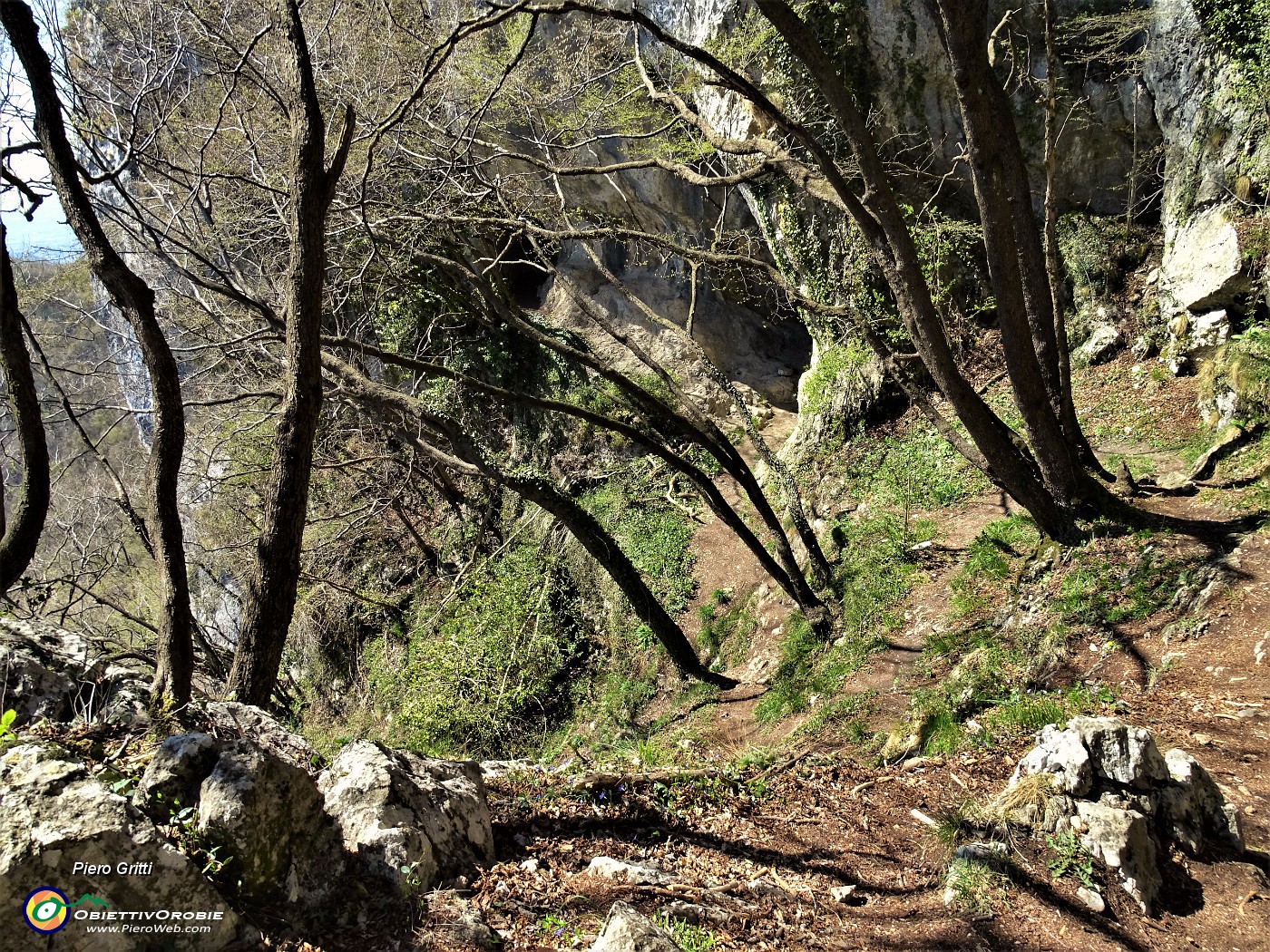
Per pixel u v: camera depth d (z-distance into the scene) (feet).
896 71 51.65
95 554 52.80
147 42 38.96
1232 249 42.01
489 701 52.90
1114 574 29.53
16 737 12.74
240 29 44.73
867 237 28.40
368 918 12.12
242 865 11.55
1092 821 16.44
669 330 68.03
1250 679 23.16
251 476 58.44
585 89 56.03
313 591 70.08
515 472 36.68
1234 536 28.60
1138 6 49.55
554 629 56.70
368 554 72.79
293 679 68.95
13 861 9.50
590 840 17.31
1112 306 49.65
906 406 53.52
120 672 16.61
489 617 57.26
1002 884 15.85
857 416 53.98
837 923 15.40
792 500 42.68
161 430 19.26
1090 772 17.37
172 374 19.53
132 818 10.50
